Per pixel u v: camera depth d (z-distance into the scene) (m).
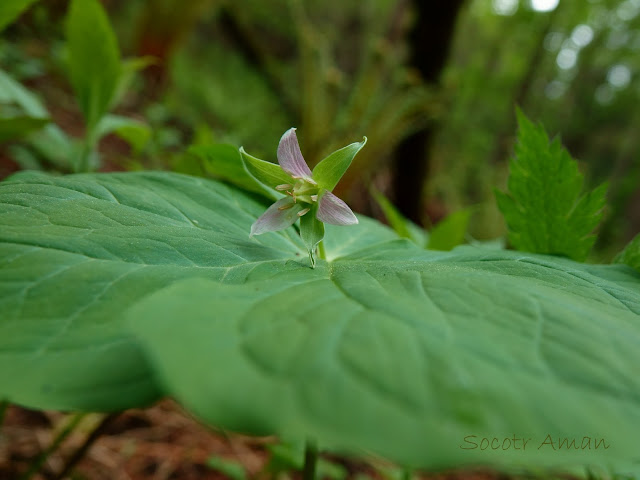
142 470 0.28
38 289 0.09
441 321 0.08
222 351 0.06
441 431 0.05
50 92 0.67
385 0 1.44
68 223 0.11
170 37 0.80
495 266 0.13
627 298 0.12
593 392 0.07
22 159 0.39
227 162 0.16
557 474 0.24
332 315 0.08
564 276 0.12
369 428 0.05
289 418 0.05
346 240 0.19
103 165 0.50
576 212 0.16
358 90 0.61
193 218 0.14
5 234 0.10
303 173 0.13
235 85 1.19
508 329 0.08
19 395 0.07
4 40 0.66
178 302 0.07
